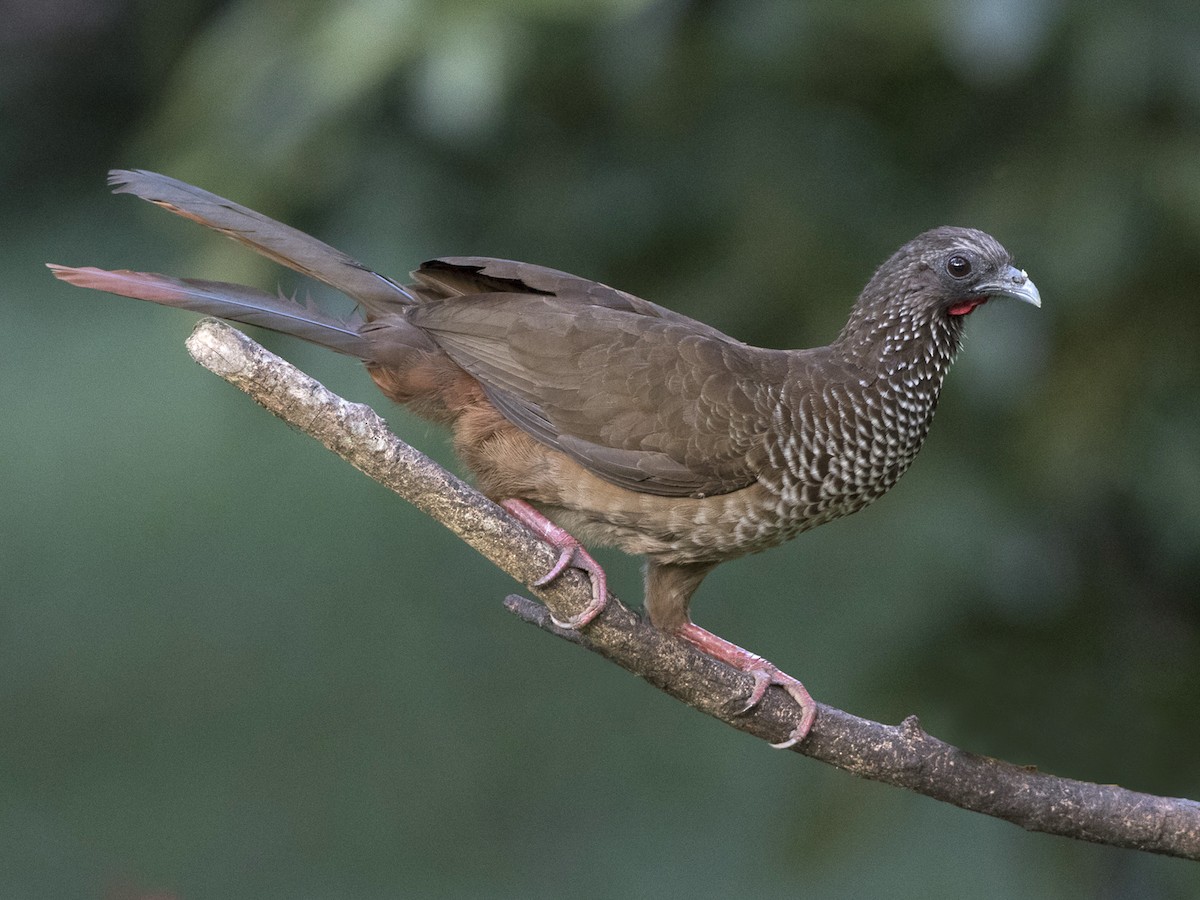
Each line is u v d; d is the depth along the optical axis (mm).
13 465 26141
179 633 21312
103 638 21109
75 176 20516
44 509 24734
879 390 8500
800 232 10086
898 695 10500
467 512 7324
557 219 10648
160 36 14195
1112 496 10438
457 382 8383
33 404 28359
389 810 17281
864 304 8656
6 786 17250
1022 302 9469
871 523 10398
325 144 9992
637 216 10555
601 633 7672
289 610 22141
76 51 19562
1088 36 9156
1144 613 10766
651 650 7723
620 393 8195
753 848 16594
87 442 27078
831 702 17422
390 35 8992
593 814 17391
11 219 21156
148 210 11828
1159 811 7508
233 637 21328
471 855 16344
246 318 7844
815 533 16594
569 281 8695
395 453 7113
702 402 8172
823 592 20672
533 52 9414
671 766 18562
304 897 15328
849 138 10320
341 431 7008
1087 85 9242
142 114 19625
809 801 10695
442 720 19438
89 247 21859
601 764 18547
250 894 15398
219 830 16625
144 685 19859
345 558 23781
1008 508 10188
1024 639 10547
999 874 16062
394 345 8266
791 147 10281
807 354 8633
